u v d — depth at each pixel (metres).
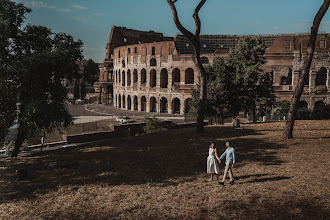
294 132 28.17
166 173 17.67
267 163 18.00
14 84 25.97
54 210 13.20
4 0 25.67
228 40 93.62
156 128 45.75
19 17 28.77
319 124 33.66
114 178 17.25
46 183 17.09
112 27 112.00
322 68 78.44
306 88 71.19
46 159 23.64
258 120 52.66
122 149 25.86
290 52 71.12
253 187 13.88
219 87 42.31
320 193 12.41
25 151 38.84
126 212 12.51
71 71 31.25
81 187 15.92
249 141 25.44
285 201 12.02
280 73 74.69
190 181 15.84
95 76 168.00
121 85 99.00
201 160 20.20
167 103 86.81
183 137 30.23
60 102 30.28
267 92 44.19
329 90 70.81
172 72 81.25
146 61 87.62
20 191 15.91
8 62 26.88
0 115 26.42
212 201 12.79
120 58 99.19
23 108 27.72
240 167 17.69
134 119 71.75
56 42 31.06
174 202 13.07
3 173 19.59
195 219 11.35
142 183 16.08
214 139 27.88
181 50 93.38
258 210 11.52
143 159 21.55
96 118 75.50
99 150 26.02
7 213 13.16
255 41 43.81
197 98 46.16
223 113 44.38
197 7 27.34
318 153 19.31
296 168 16.31
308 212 10.92
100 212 12.70
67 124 31.14
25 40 29.83
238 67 42.75
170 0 26.84
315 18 22.69
